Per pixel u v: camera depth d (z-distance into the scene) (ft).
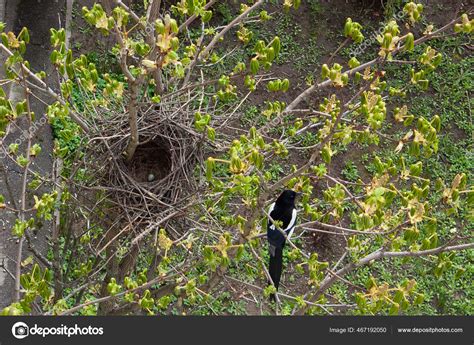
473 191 26.00
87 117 32.50
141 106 30.81
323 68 25.84
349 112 30.96
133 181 29.22
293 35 71.31
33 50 58.13
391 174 28.32
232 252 29.14
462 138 67.00
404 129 65.98
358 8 75.15
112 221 30.42
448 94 69.56
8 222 45.52
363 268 54.24
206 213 28.68
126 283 24.50
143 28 30.91
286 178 25.12
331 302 50.70
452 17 76.64
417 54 71.00
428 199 59.98
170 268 30.48
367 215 23.94
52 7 62.54
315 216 29.60
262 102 64.49
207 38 66.08
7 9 59.88
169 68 33.12
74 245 31.60
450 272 56.03
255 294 43.70
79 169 32.96
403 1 75.36
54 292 31.73
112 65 61.72
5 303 42.04
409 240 25.26
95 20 24.25
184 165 30.19
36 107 53.21
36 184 30.78
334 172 61.93
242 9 35.40
